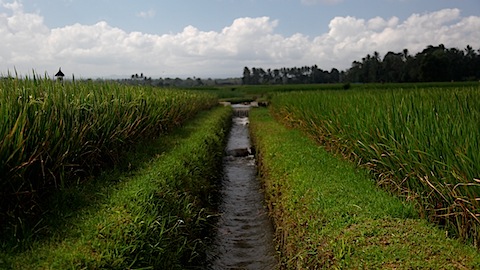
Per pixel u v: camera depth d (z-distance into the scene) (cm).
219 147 1212
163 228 477
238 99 4269
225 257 630
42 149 480
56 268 346
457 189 423
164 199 555
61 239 403
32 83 635
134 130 829
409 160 519
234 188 1012
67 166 562
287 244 529
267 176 859
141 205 495
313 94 1716
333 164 726
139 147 848
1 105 464
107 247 390
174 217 532
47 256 367
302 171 677
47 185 511
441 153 473
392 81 7750
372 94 1202
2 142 423
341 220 449
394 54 7969
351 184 584
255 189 997
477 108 610
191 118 1705
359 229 420
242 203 890
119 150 762
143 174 646
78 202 498
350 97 1202
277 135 1194
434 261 347
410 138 535
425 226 425
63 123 536
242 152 1478
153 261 439
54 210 466
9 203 436
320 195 535
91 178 601
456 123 508
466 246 380
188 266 553
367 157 671
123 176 630
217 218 777
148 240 446
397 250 370
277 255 612
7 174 425
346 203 499
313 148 909
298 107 1406
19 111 489
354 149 741
